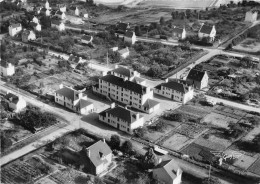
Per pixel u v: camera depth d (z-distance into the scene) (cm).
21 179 15888
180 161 17450
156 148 18312
